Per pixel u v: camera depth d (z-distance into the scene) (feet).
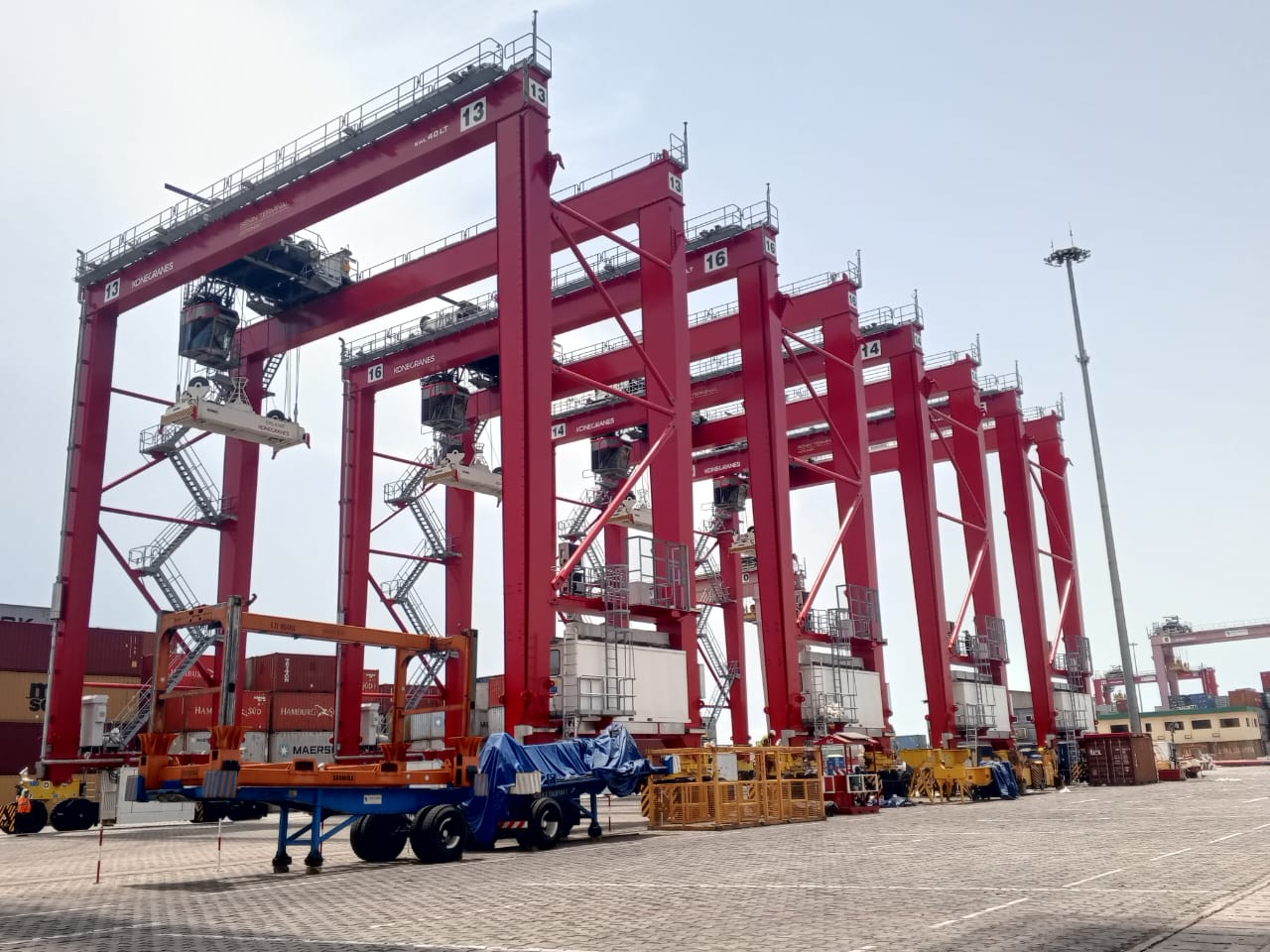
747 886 44.37
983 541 177.06
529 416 95.55
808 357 174.19
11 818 112.27
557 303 148.77
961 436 182.91
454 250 133.69
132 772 58.03
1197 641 399.85
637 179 123.24
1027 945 28.07
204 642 131.23
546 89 105.29
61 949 33.76
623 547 189.67
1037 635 185.78
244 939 34.50
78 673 124.98
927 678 151.53
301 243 140.87
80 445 131.13
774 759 98.32
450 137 107.34
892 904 37.01
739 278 137.28
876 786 116.37
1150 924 30.63
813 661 128.98
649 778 89.25
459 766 65.51
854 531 146.61
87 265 137.49
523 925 35.06
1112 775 178.09
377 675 172.35
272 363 154.30
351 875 56.08
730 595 213.46
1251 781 162.50
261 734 144.25
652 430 119.75
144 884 55.47
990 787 133.28
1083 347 170.09
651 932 32.71
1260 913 31.94
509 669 91.66
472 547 173.88
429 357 158.71
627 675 100.22
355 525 158.10
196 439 143.95
